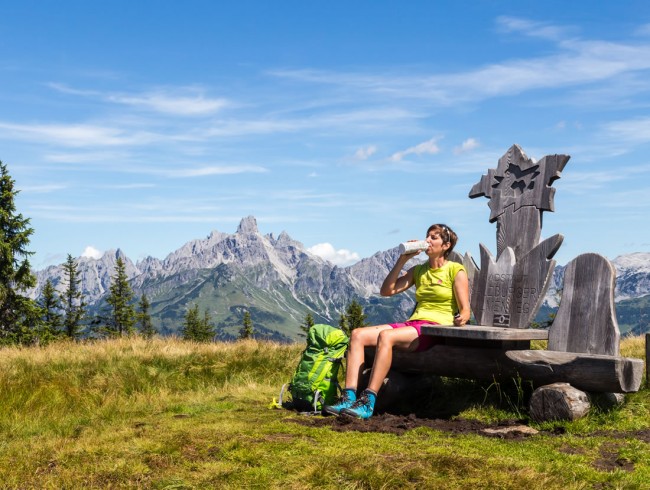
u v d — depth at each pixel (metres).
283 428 5.58
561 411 5.75
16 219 43.84
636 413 6.10
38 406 7.16
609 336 6.04
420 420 6.24
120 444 5.08
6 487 4.18
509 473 4.09
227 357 11.04
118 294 72.25
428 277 6.84
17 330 43.22
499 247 7.46
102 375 9.16
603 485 4.02
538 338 6.40
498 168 7.62
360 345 6.53
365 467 4.20
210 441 5.05
